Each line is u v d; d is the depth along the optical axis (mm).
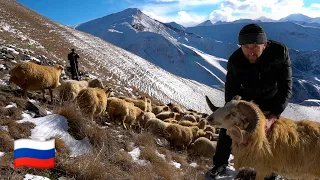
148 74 23234
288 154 1607
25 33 16422
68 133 2088
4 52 5488
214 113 1604
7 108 2248
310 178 1677
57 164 1652
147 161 2205
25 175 1485
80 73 9227
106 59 21516
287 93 1707
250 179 2066
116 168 1873
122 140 2418
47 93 3729
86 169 1662
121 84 13742
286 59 1698
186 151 2965
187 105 20922
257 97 1827
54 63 7863
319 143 1618
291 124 1676
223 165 2041
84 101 2711
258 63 1717
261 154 1571
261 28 1619
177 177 2084
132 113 3295
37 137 1919
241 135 1521
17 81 3043
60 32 22594
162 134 3178
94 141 2090
